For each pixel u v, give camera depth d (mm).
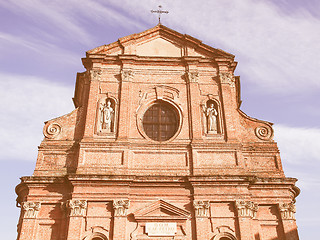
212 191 18656
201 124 21156
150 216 17891
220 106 21859
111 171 19078
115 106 21453
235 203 18344
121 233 17359
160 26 24891
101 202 18250
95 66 22859
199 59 23312
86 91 22250
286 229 18297
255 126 21625
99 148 19766
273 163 20391
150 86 22297
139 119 21062
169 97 22000
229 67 23516
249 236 17578
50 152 19938
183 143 20266
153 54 23953
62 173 19266
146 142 20203
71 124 21062
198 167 19453
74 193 18156
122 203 18000
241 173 19344
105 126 20766
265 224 18625
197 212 18062
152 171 19312
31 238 17391
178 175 19156
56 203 18375
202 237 17453
